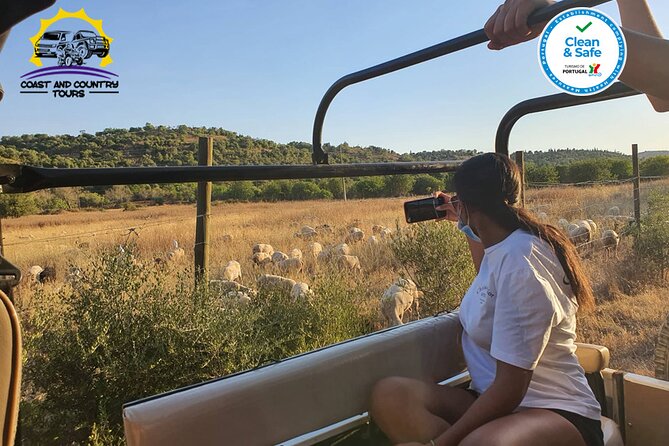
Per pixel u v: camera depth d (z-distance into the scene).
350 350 1.98
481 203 1.88
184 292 4.34
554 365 1.84
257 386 1.71
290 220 16.91
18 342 0.87
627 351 4.93
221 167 1.66
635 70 1.20
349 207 20.22
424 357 2.22
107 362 3.90
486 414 1.76
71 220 14.90
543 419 1.73
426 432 1.91
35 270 7.68
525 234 1.85
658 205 9.75
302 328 4.86
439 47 1.60
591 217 11.68
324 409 1.89
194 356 4.07
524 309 1.75
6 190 1.29
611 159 20.34
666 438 2.07
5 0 0.77
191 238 11.31
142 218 14.20
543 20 1.24
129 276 4.20
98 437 3.57
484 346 2.02
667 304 6.28
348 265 8.23
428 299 6.25
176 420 1.54
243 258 9.71
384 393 1.98
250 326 4.42
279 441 1.77
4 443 0.85
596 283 7.07
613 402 2.21
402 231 8.23
